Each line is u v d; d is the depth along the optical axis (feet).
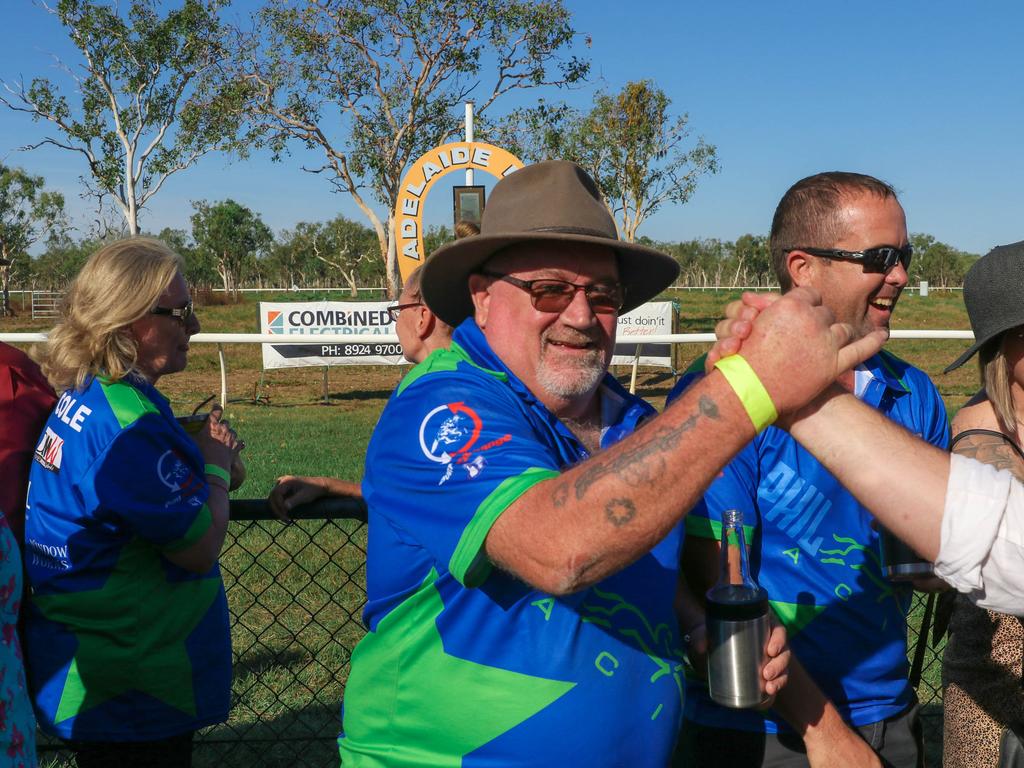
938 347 67.31
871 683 6.44
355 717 5.42
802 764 6.36
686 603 6.21
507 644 4.84
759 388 3.71
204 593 7.43
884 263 6.70
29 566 7.06
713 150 119.24
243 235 267.39
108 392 6.95
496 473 4.27
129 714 7.04
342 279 291.58
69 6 112.68
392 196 112.88
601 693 4.89
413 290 8.44
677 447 3.72
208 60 114.01
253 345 78.43
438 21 107.14
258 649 13.34
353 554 16.93
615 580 5.03
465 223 9.50
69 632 6.91
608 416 6.04
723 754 6.61
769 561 6.38
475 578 4.34
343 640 13.64
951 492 3.96
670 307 50.16
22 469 7.25
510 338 5.36
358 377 59.16
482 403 4.75
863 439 4.03
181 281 7.59
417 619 5.01
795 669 5.78
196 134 116.67
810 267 6.94
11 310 153.38
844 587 6.32
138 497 6.77
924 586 5.76
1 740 5.40
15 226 191.52
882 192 6.82
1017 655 6.23
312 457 28.60
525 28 107.04
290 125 114.11
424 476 4.51
